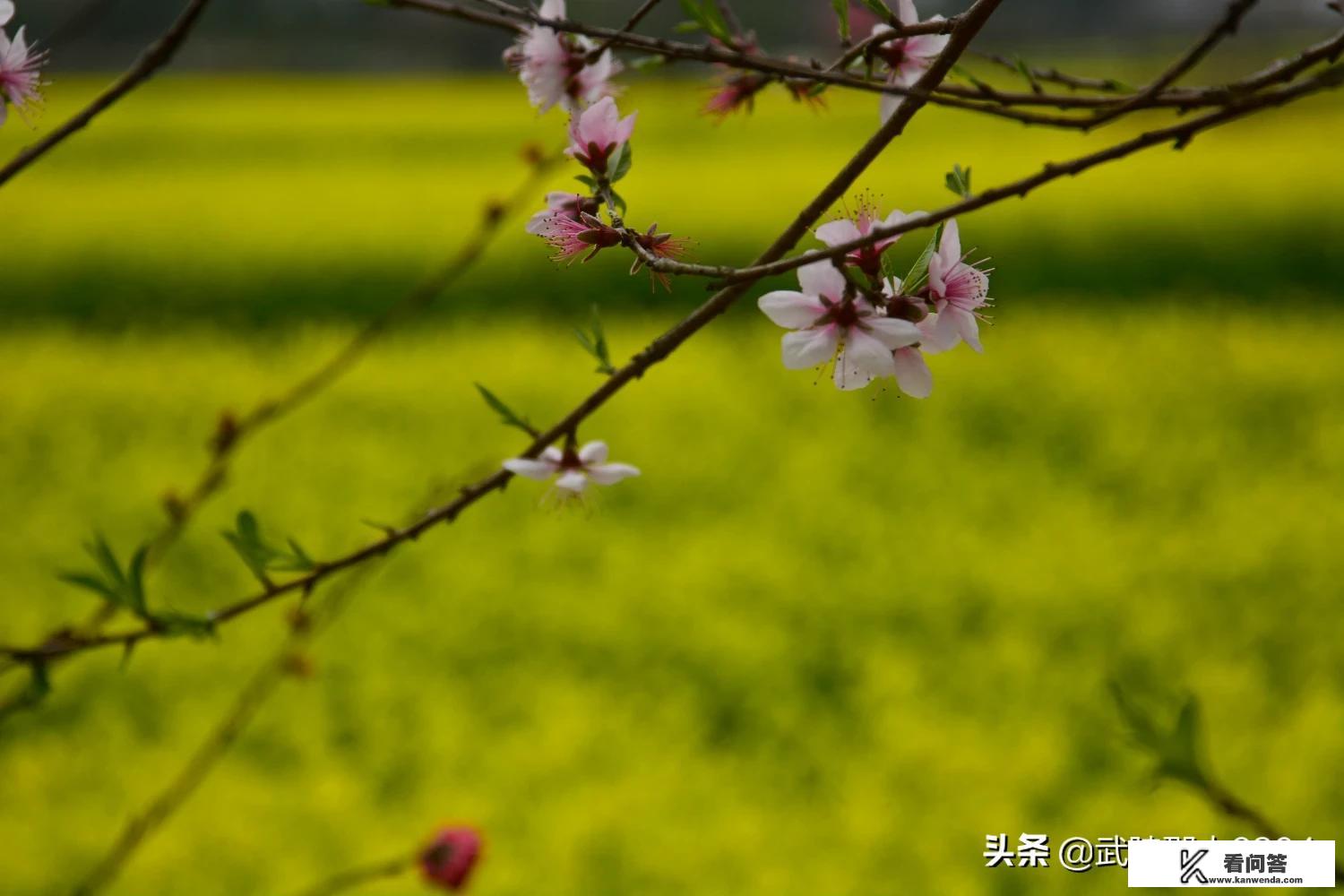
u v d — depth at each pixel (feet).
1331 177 59.36
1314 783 14.23
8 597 22.03
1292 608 20.70
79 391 35.76
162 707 19.10
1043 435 31.14
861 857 13.47
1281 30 86.58
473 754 16.58
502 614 21.30
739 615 20.95
